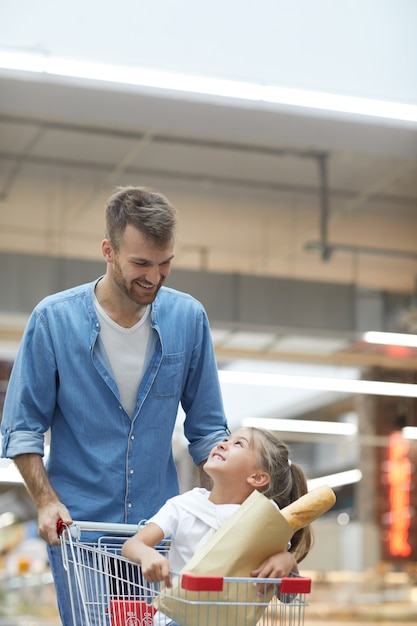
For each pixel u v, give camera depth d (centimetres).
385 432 1589
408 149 732
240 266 1424
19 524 1420
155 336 285
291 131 706
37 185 1123
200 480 294
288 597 226
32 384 277
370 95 614
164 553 261
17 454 270
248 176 1119
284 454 256
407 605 1373
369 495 1588
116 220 260
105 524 251
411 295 1276
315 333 1232
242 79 597
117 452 278
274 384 1308
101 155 1058
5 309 1121
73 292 284
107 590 239
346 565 1516
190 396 298
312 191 1159
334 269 1420
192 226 1257
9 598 1148
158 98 644
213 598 219
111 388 278
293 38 608
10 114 948
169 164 1087
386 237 1297
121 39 582
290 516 229
